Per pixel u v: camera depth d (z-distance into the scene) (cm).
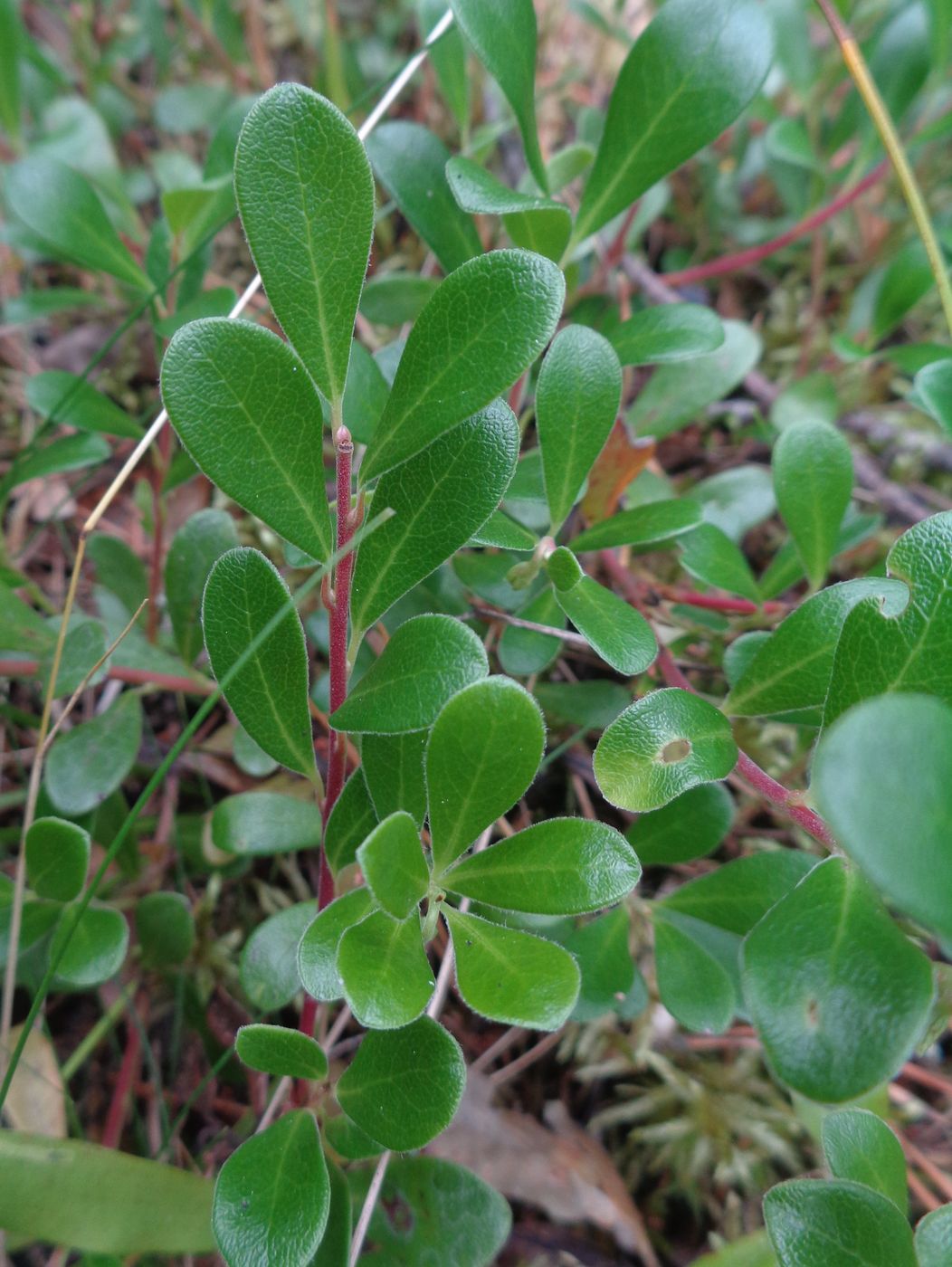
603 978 10
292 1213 8
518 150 20
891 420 19
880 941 7
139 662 13
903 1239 7
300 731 9
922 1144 13
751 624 14
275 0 25
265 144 7
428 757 7
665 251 22
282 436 7
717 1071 13
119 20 24
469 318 7
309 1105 9
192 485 18
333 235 7
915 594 7
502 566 12
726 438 19
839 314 21
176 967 13
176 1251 10
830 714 8
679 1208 13
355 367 10
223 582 8
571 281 14
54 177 13
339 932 8
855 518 14
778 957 7
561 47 25
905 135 21
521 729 7
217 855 13
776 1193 8
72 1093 13
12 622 11
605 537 10
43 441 19
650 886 14
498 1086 13
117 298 20
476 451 8
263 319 17
